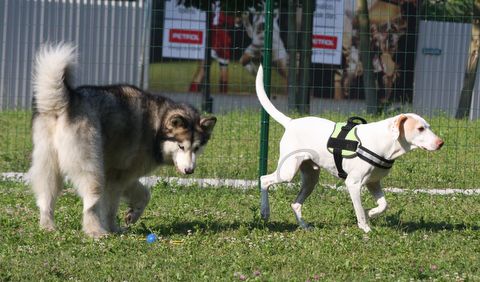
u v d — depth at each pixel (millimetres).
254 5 23000
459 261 7855
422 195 12430
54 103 8398
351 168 9047
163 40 23953
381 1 23312
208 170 14242
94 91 8789
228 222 9930
